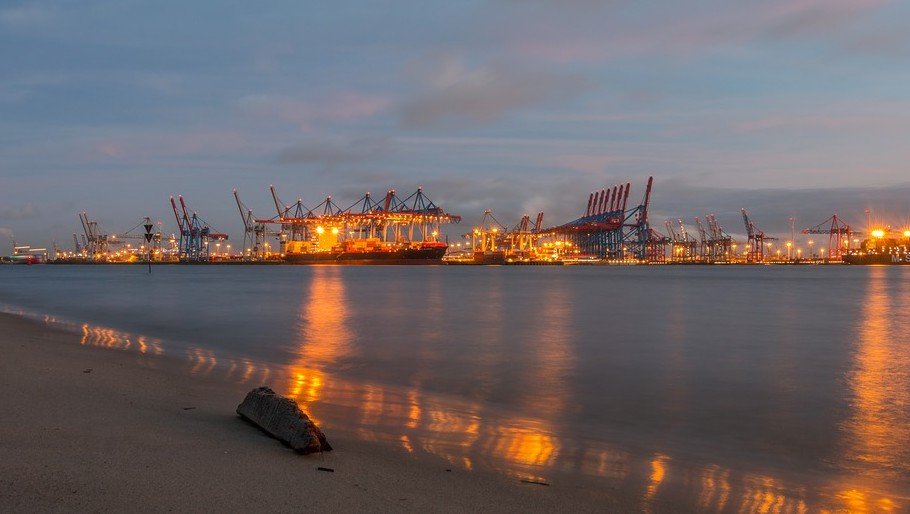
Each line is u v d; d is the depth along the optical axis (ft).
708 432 34.35
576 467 26.55
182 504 17.80
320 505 18.67
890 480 26.43
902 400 43.62
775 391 46.91
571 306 150.61
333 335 84.69
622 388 47.67
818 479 26.45
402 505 19.51
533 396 44.16
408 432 31.27
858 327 101.35
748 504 22.91
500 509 20.22
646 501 22.62
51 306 136.26
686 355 67.05
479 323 104.53
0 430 24.66
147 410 30.78
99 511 16.83
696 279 403.34
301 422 25.45
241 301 158.61
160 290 214.69
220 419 29.94
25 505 16.89
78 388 35.81
